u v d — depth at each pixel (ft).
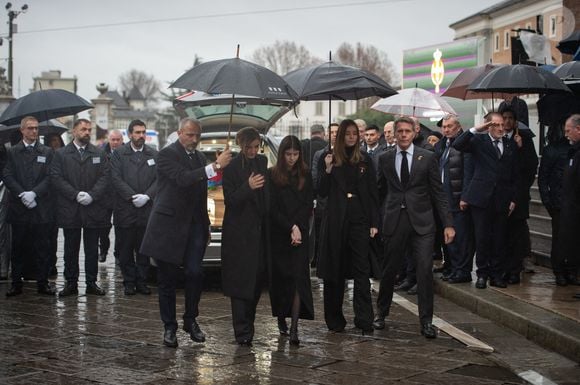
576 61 37.99
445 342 26.66
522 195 34.55
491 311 30.22
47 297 34.94
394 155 28.35
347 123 27.63
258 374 22.44
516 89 32.55
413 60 73.72
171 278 25.82
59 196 35.24
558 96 37.09
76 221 35.22
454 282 35.50
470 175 33.88
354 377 22.22
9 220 35.09
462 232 35.32
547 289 33.55
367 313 27.76
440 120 42.32
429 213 27.96
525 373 22.81
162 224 25.44
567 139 34.88
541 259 40.73
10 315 30.66
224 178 26.11
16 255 35.12
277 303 26.58
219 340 26.68
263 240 26.32
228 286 25.79
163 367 23.08
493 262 34.22
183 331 28.07
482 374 22.70
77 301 33.94
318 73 31.96
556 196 34.45
